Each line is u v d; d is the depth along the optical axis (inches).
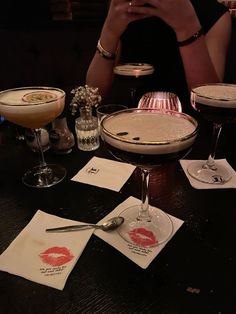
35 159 30.1
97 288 16.1
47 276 16.9
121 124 22.0
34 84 72.4
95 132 31.3
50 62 70.7
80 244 19.1
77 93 32.4
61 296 15.7
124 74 40.4
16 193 24.7
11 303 15.4
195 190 24.5
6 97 27.7
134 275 16.9
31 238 19.7
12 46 68.5
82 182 26.0
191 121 21.9
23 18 71.9
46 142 31.3
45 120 26.2
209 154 29.9
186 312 14.7
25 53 69.4
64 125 30.3
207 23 49.9
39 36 68.5
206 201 23.2
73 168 28.2
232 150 30.6
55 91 29.7
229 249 18.5
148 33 54.3
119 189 25.0
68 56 70.7
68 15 74.4
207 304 15.1
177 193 24.2
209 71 41.9
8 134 35.1
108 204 23.2
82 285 16.3
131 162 19.6
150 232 20.0
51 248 18.8
